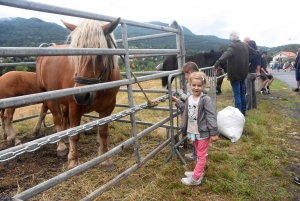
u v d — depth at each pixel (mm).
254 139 3652
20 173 2875
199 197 2232
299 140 3633
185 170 2707
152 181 2498
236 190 2334
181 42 3393
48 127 4848
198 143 2439
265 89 8195
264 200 2184
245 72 4340
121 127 4375
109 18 2154
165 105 6230
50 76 3125
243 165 2828
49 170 2943
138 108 2525
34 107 8211
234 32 4215
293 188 2371
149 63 11383
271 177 2574
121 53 2252
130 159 3062
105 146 2947
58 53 1559
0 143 4039
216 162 2912
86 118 5348
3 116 4141
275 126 4297
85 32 2088
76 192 2365
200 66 8938
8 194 2432
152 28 2701
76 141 2834
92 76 2166
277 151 3154
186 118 2520
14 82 3688
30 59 6398
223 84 11383
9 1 1274
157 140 3740
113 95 2695
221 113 3773
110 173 2715
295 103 6426
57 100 3484
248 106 5441
